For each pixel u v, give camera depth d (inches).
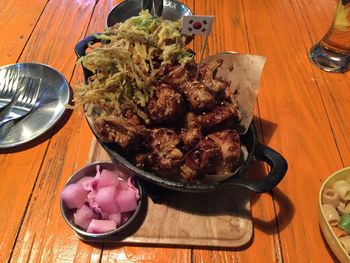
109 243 11.2
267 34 19.3
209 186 10.3
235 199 12.2
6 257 11.0
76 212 11.5
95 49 13.2
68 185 11.7
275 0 21.7
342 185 11.5
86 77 14.3
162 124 12.5
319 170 13.3
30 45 18.6
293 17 20.5
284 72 17.2
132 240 11.1
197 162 11.0
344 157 13.8
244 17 20.3
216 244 11.1
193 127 11.9
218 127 12.0
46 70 16.5
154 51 13.9
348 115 15.4
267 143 14.2
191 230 11.5
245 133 12.6
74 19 20.2
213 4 21.2
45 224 11.7
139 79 12.5
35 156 13.8
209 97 11.9
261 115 15.3
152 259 10.9
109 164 12.3
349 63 17.5
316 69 17.4
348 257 9.6
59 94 15.8
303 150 14.0
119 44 13.6
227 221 11.7
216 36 19.0
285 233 11.5
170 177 11.8
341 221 10.9
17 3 21.2
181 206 12.1
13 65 16.6
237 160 11.4
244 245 11.2
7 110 15.1
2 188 12.7
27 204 12.3
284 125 14.9
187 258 10.9
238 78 13.4
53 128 14.7
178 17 19.8
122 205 11.3
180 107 12.1
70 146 14.1
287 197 12.5
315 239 11.4
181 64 13.3
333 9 21.1
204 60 14.0
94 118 12.7
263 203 12.3
